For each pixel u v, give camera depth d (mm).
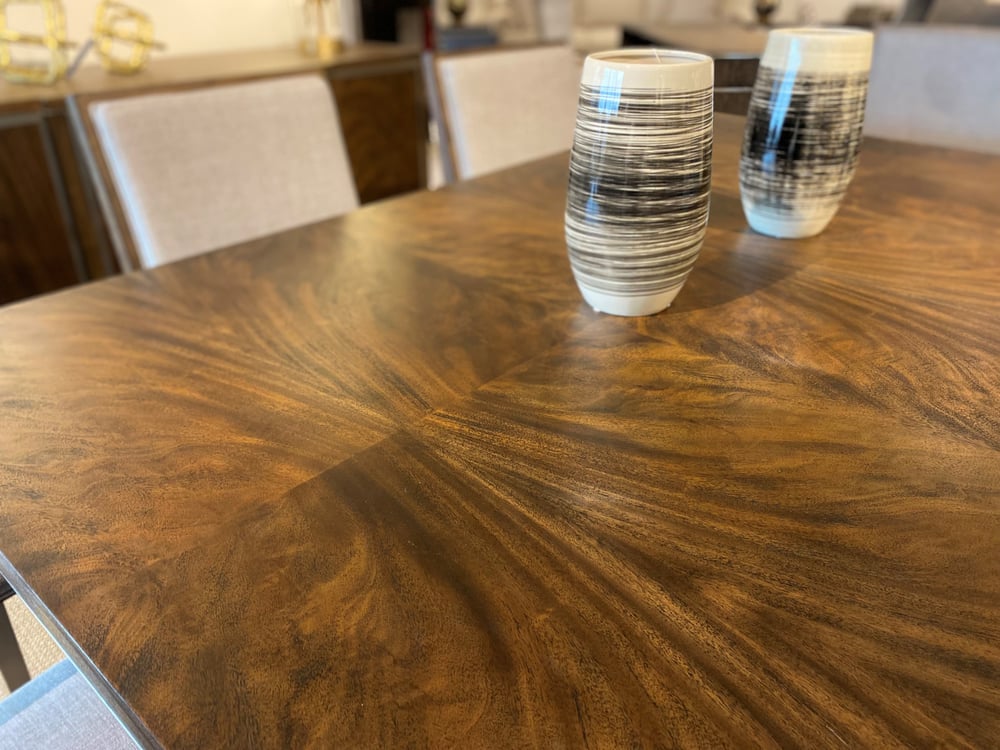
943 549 454
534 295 792
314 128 1258
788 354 670
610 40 3959
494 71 1479
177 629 411
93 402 612
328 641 403
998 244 888
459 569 445
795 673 380
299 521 482
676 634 402
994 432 562
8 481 521
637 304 725
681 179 651
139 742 370
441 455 542
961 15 2125
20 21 2180
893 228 937
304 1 2617
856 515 482
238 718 365
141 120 1069
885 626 404
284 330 724
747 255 864
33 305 777
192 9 2562
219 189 1156
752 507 490
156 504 498
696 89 624
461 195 1111
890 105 1729
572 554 454
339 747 352
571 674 382
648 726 357
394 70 2516
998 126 1603
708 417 584
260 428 575
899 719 358
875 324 716
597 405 601
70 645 407
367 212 1042
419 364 662
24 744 595
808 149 829
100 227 1950
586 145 658
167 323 740
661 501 496
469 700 372
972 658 387
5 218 1762
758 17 3600
